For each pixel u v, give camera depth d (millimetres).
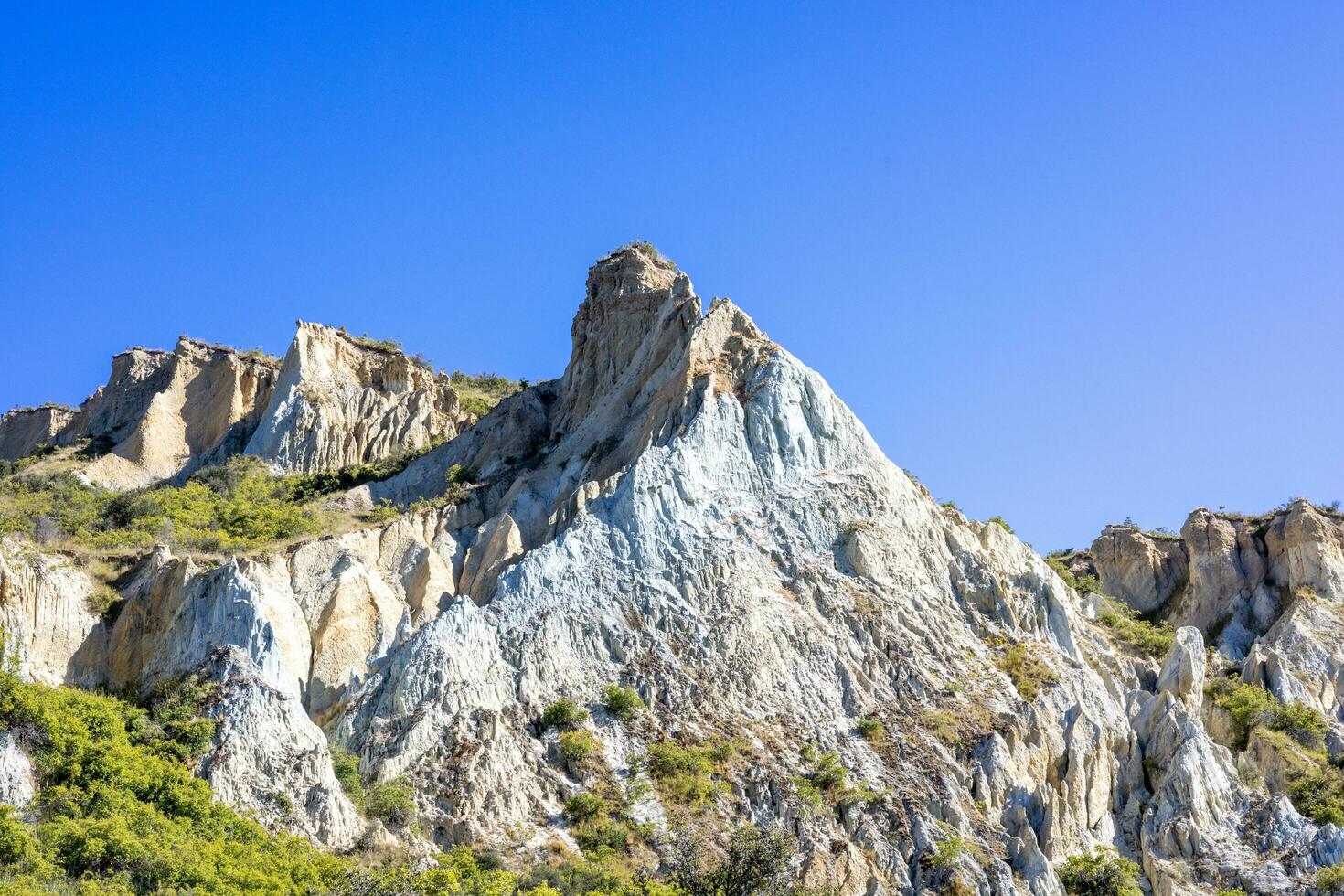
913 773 74812
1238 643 105438
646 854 68625
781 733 76188
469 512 91500
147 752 68438
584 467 92562
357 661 78688
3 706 67312
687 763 72812
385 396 112250
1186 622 108688
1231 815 76938
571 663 77375
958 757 76438
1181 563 113500
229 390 113625
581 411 101938
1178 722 80188
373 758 70938
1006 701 79938
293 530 88750
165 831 62625
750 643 79375
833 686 79312
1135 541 114375
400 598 83875
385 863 64812
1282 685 92250
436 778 69812
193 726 69375
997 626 85562
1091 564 117688
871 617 82562
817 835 70562
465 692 73500
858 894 67250
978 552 89750
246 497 96438
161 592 78000
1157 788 78125
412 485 99562
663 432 90000
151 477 108750
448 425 112000
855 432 92188
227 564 78188
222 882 58625
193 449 112125
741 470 88125
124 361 125000
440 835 67938
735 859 66500
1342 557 108562
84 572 80250
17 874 57531
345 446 106812
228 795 67000
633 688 76875
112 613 78375
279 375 112500
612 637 78812
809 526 86750
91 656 76312
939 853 70000
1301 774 82188
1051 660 83812
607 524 83688
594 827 69188
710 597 81438
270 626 75125
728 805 71812
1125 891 70812
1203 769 78062
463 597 78125
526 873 65688
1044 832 73625
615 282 107812
